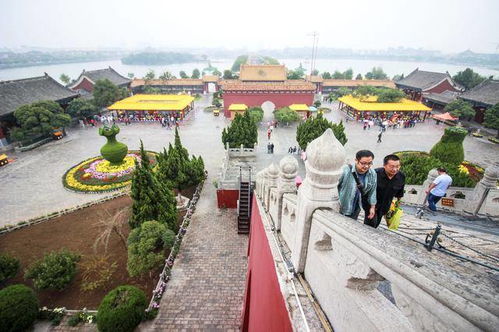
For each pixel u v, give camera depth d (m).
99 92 46.34
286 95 48.34
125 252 15.87
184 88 74.44
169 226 16.12
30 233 17.53
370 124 40.72
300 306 3.30
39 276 12.60
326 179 3.18
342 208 3.90
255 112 43.06
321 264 3.14
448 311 1.29
